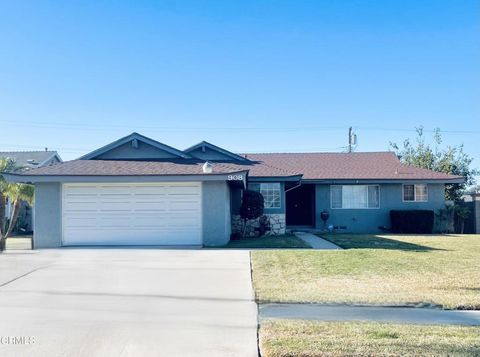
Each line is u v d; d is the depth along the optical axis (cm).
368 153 2755
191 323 645
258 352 530
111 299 783
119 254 1307
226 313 697
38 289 859
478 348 527
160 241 1558
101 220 1561
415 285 877
